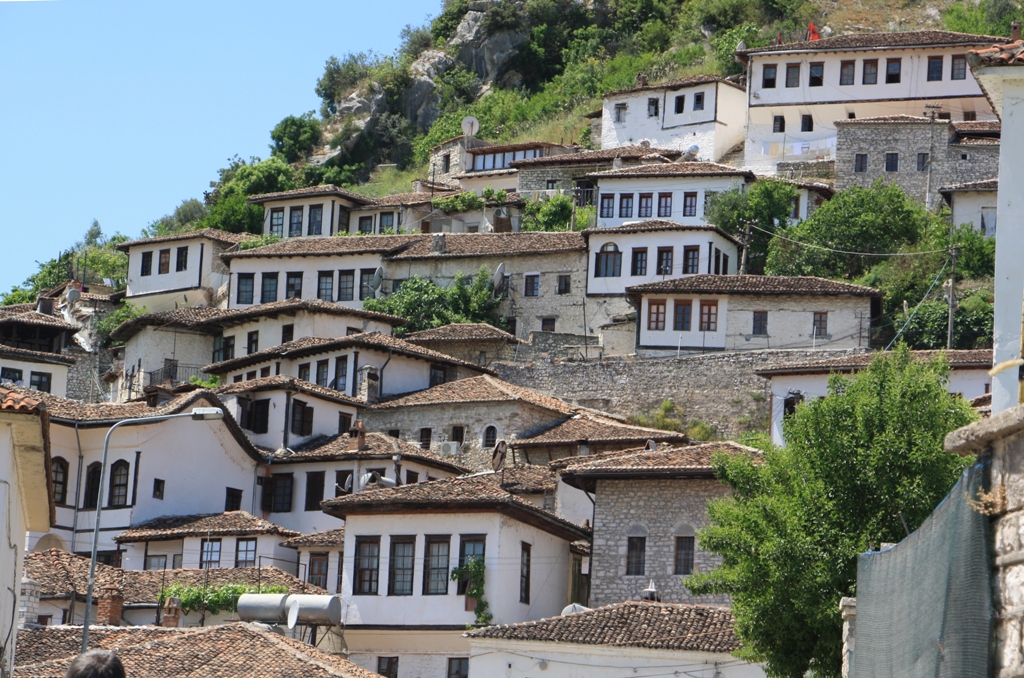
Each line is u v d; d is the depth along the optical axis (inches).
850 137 3496.6
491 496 1902.1
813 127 3841.0
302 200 3976.4
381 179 5374.0
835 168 3533.5
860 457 1159.0
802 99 3853.3
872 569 698.8
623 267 3221.0
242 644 1509.6
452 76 5792.3
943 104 3735.2
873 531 1128.2
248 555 2197.3
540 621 1647.4
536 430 2561.5
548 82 5816.9
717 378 2696.9
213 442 2421.3
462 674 1875.0
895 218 3161.9
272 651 1496.1
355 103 5693.9
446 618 1879.9
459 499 1903.3
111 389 3420.3
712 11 5561.0
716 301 2893.7
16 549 1066.7
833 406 1194.6
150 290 3710.6
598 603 1861.5
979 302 2805.1
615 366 2795.3
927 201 3422.7
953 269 2706.7
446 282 3361.2
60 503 2317.9
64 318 3671.3
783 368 2263.8
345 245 3496.6
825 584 1129.4
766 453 1261.1
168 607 1834.4
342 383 2775.6
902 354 1253.1
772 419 2267.5
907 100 3767.2
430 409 2637.8
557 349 3021.7
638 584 1851.6
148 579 2020.2
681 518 1857.8
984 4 5123.0
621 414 2755.9
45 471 997.2
